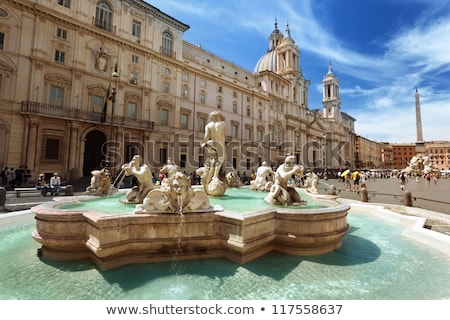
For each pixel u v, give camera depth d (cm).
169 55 3066
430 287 353
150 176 600
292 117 5269
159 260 397
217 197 716
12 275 358
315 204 613
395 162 11569
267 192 875
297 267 400
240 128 4088
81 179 2162
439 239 521
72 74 2247
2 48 1920
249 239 402
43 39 2098
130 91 2675
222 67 4169
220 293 323
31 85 2014
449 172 5597
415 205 1213
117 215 382
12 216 648
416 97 5641
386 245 540
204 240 416
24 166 1930
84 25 2309
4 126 1902
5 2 1938
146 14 2838
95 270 367
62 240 397
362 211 951
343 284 355
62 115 2147
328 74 8319
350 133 8881
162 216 400
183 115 3238
